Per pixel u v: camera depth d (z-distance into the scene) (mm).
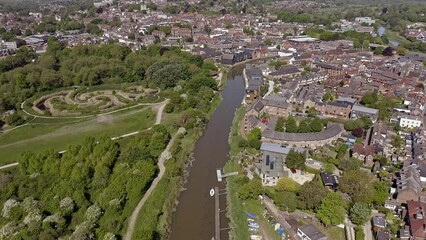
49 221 160625
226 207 187875
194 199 195875
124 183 192000
